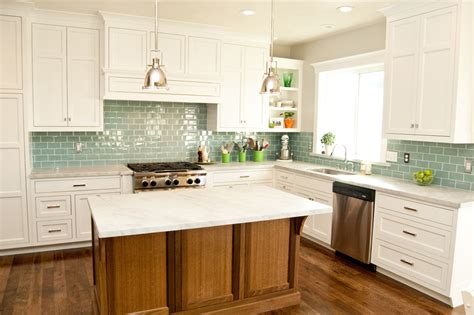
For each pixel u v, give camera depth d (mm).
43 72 4129
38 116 4148
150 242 2562
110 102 4793
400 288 3447
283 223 3021
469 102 3293
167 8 3943
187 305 2713
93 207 2645
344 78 5195
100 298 2473
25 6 3803
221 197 3061
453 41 3209
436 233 3160
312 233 4664
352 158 4922
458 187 3590
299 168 4965
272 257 2996
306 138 5656
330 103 5395
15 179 3961
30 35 4035
